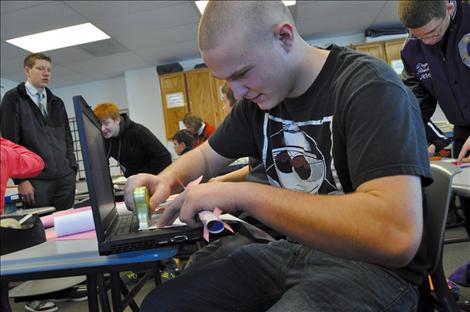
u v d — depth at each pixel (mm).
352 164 566
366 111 570
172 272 1416
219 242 951
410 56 1730
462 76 1577
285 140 777
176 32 4621
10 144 1063
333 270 634
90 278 959
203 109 5574
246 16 594
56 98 3000
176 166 943
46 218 992
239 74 625
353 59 677
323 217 512
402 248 480
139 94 6137
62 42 4477
